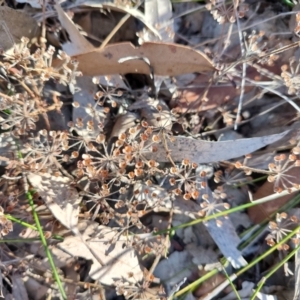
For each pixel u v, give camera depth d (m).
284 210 0.20
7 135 0.20
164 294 0.20
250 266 0.19
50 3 0.21
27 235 0.20
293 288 0.20
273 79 0.21
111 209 0.19
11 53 0.20
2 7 0.20
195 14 0.23
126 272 0.19
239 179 0.21
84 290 0.20
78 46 0.20
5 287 0.20
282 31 0.23
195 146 0.19
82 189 0.20
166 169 0.19
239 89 0.21
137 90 0.21
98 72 0.20
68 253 0.19
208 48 0.22
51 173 0.20
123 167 0.18
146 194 0.20
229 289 0.21
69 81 0.19
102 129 0.20
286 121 0.21
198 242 0.21
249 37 0.19
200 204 0.20
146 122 0.19
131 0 0.22
